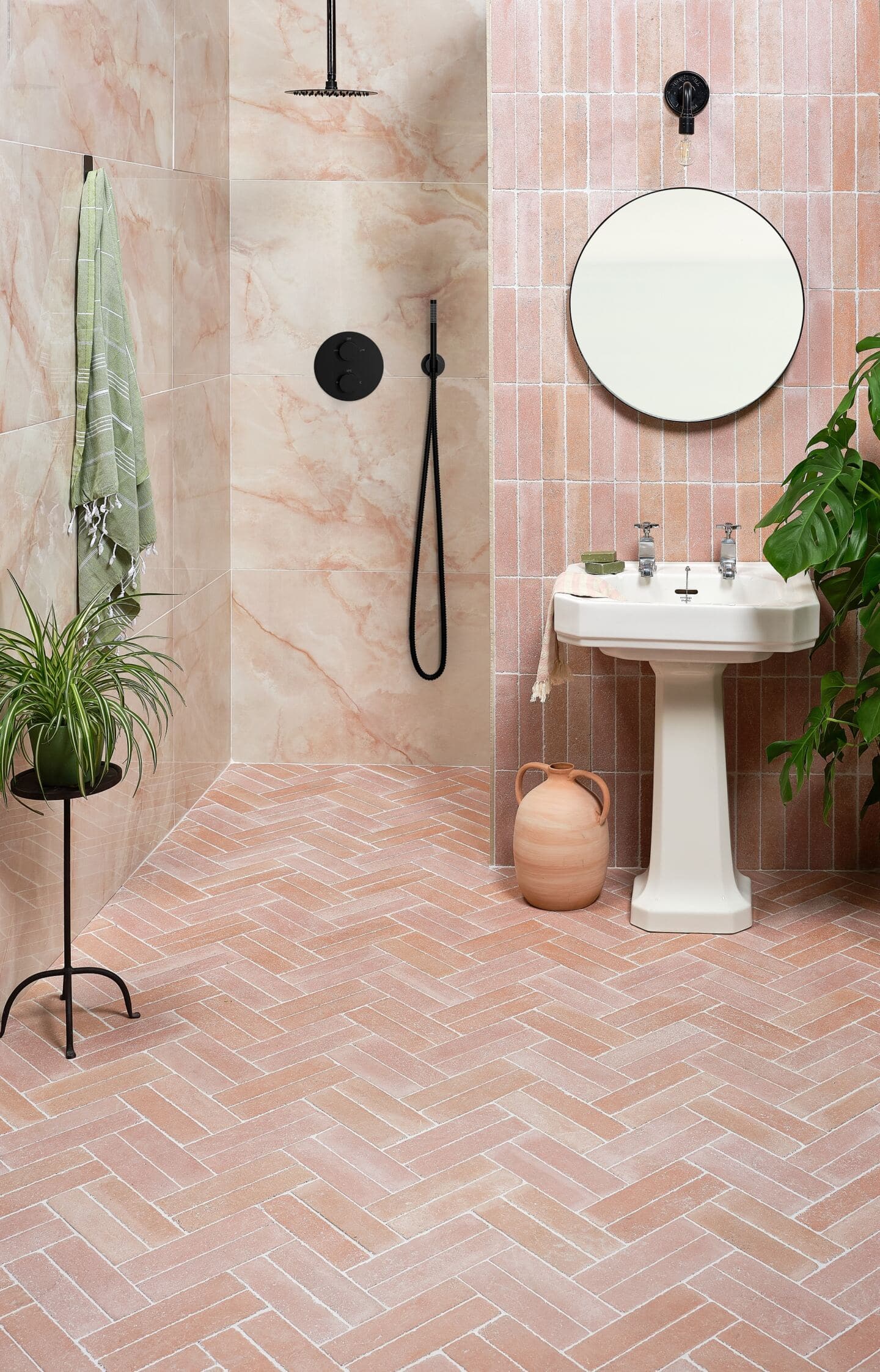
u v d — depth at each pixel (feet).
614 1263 7.59
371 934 11.71
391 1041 9.91
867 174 12.16
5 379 9.69
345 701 16.34
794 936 11.65
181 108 13.67
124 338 11.37
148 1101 9.16
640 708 12.92
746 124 12.13
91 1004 10.50
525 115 12.19
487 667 16.10
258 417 15.78
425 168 15.15
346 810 14.87
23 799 10.36
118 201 11.95
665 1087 9.30
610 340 12.42
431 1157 8.54
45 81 10.28
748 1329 7.09
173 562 13.94
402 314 15.44
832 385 12.46
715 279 12.31
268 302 15.55
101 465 11.01
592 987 10.72
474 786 15.67
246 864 13.32
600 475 12.67
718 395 12.47
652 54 12.07
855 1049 9.77
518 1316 7.18
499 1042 9.89
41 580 10.53
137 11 12.31
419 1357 6.90
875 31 11.96
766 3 11.96
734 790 13.01
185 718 14.58
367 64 15.02
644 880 12.44
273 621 16.20
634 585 12.26
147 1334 7.07
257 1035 10.00
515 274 12.41
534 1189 8.21
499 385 12.57
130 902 12.42
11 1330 7.10
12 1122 8.93
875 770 12.21
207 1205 8.08
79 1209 8.05
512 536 12.78
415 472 15.75
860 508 11.16
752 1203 8.09
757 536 12.72
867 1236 7.80
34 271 10.18
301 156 15.24
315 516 15.94
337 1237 7.80
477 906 12.32
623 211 12.26
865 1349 6.95
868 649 12.69
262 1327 7.11
